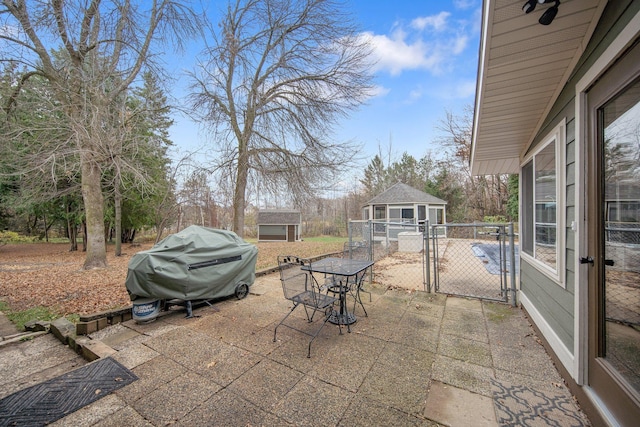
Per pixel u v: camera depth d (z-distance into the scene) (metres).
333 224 29.20
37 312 4.69
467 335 3.18
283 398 2.14
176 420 1.93
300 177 9.95
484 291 4.95
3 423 1.91
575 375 2.09
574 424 1.85
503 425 1.84
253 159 10.00
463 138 20.34
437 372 2.46
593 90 1.97
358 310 4.00
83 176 8.81
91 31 8.51
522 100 2.79
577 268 2.08
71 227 15.65
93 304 5.05
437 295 4.70
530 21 1.86
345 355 2.76
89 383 2.34
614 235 1.80
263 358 2.72
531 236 3.63
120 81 8.87
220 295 4.23
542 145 3.06
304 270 3.40
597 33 1.85
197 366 2.59
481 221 18.86
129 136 8.55
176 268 3.67
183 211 12.34
